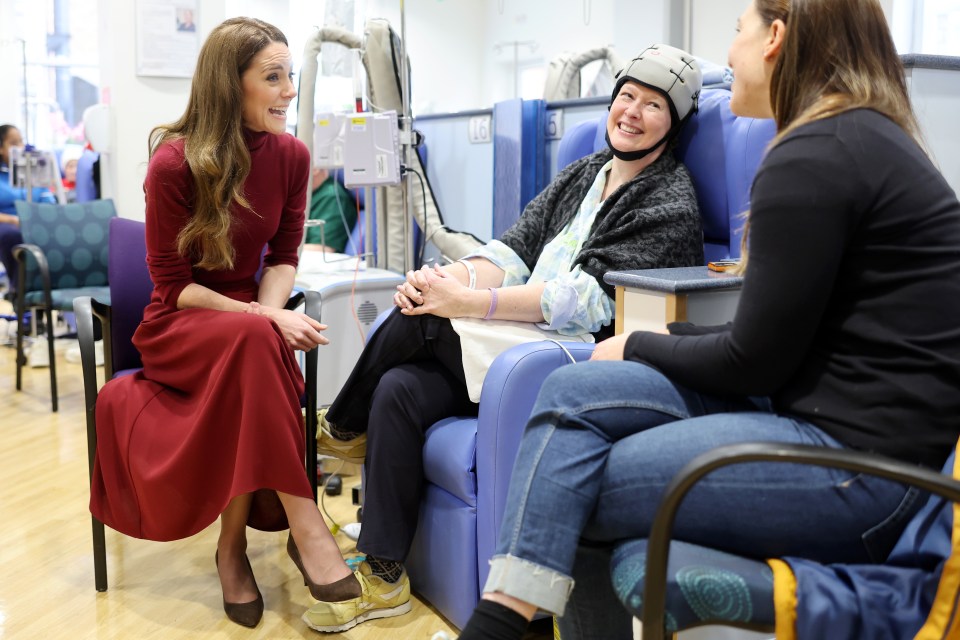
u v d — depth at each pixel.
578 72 4.09
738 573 1.08
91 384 2.03
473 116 3.40
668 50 2.02
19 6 7.50
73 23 7.72
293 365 1.99
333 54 4.11
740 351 1.16
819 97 1.20
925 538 1.05
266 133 2.08
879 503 1.11
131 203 4.51
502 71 6.52
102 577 2.09
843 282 1.16
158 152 1.96
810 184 1.11
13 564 2.24
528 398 1.73
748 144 1.93
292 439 1.85
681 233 1.92
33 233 3.97
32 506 2.64
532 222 2.24
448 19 6.73
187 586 2.14
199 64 1.97
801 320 1.12
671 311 1.56
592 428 1.23
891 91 1.19
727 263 1.72
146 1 4.38
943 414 1.09
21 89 7.44
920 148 1.18
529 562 1.16
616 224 1.99
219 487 1.88
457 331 1.88
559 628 1.49
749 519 1.13
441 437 1.90
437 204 3.42
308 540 1.85
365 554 1.95
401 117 3.14
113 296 2.23
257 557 2.31
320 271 3.17
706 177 2.05
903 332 1.12
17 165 5.54
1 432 3.41
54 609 2.00
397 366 1.98
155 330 2.02
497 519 1.75
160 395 1.99
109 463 1.99
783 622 1.04
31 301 3.98
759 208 1.14
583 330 1.94
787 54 1.24
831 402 1.15
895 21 4.04
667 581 1.07
